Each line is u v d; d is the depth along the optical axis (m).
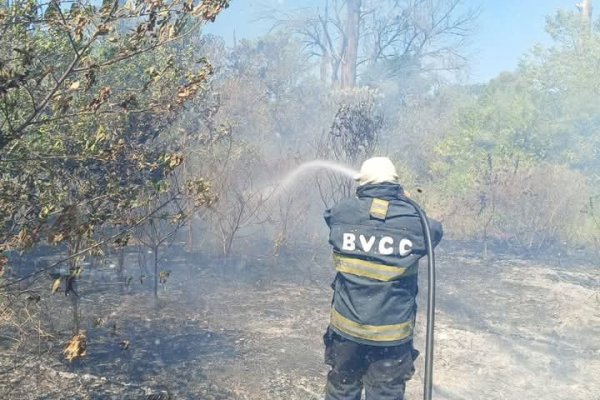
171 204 7.28
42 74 2.99
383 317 3.40
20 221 3.56
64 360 4.65
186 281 7.39
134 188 3.94
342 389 3.56
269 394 4.45
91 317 5.73
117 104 3.31
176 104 3.44
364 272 3.44
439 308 7.28
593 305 7.76
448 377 5.09
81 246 4.69
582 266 10.52
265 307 6.65
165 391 4.29
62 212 3.16
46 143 3.58
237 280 7.64
